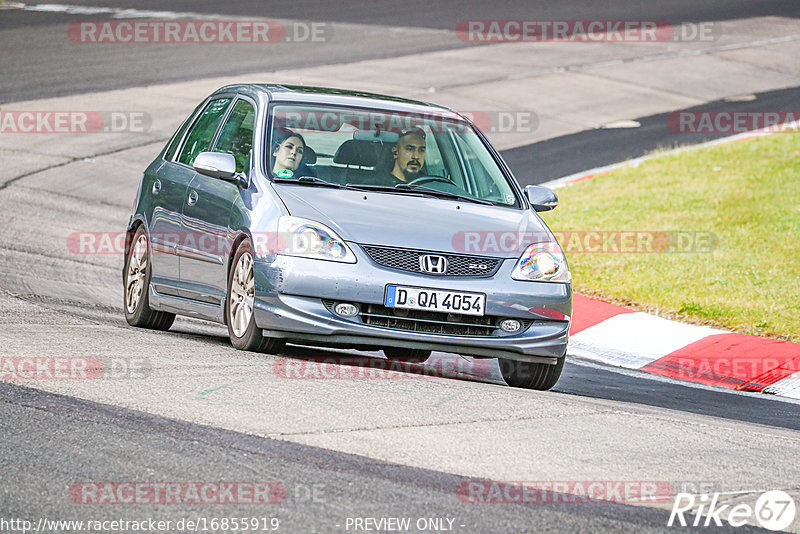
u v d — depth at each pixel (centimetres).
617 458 2047
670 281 4462
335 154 2959
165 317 3334
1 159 6588
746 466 2070
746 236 5119
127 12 11562
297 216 2700
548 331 2767
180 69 9100
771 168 6550
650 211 5688
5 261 4366
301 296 2642
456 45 10594
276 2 12494
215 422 2073
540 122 8081
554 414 2342
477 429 2159
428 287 2652
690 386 3259
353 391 2384
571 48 10675
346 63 9581
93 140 7112
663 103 8812
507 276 2733
